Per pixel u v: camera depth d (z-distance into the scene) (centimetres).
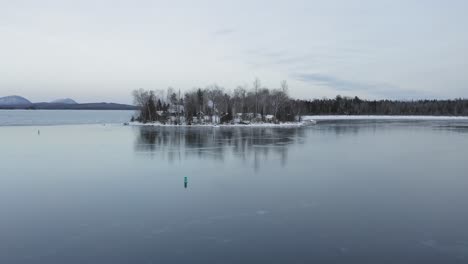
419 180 3916
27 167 4709
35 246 2269
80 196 3338
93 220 2705
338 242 2311
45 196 3341
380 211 2892
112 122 15925
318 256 2123
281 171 4400
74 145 6981
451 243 2295
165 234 2439
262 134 9262
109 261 2073
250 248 2227
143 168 4622
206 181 3894
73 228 2552
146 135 8994
